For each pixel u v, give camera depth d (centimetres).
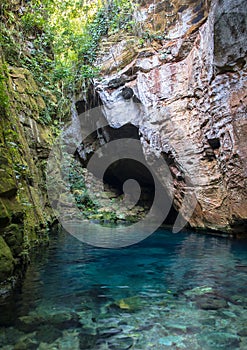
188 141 667
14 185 279
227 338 189
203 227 668
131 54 810
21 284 289
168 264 389
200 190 643
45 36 772
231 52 527
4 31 583
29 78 649
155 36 770
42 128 662
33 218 454
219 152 589
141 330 199
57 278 312
